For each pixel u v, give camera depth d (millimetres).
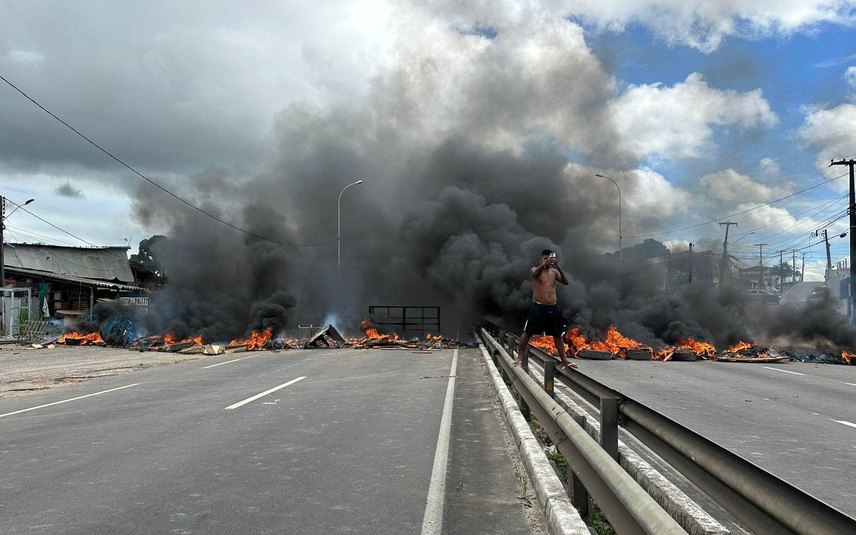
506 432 7676
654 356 21781
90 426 8164
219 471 5797
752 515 2418
